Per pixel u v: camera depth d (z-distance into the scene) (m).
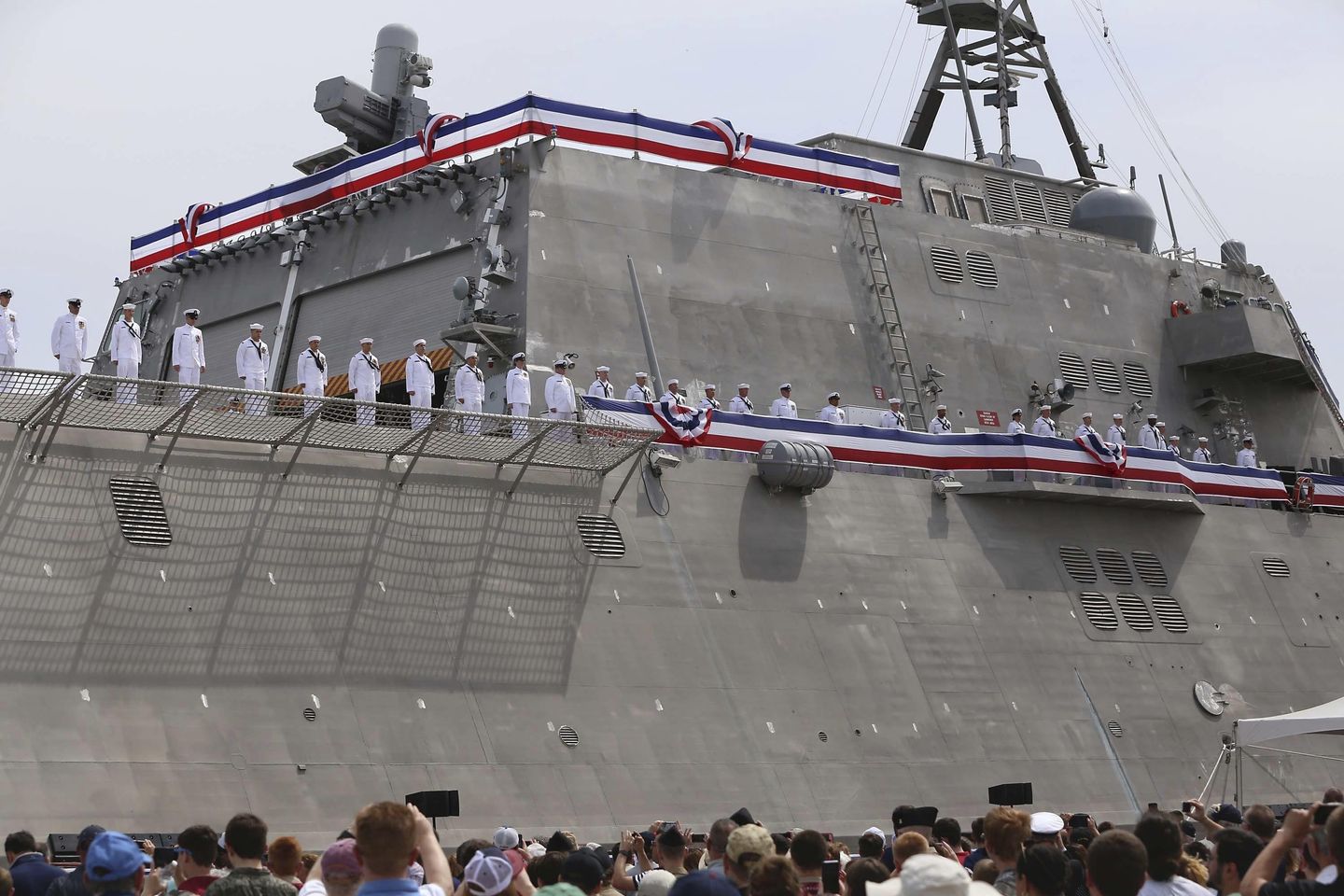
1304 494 37.09
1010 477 32.00
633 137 31.75
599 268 30.08
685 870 16.34
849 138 36.75
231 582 22.95
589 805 24.06
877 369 33.09
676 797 24.92
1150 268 39.00
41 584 21.45
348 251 33.06
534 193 29.80
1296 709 33.47
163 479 23.11
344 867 10.18
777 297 32.25
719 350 31.00
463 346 29.34
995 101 42.19
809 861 12.03
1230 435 37.88
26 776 20.25
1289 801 32.31
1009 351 35.34
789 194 33.53
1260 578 35.25
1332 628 35.53
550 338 28.89
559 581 25.94
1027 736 29.45
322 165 38.22
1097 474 32.91
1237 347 37.34
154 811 20.83
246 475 23.78
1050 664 30.73
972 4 41.78
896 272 34.38
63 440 22.50
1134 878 9.63
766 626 27.67
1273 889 9.56
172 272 36.66
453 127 31.50
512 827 23.19
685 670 26.30
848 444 30.52
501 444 25.72
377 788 22.61
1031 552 32.09
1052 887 10.91
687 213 31.75
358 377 27.34
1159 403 37.47
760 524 28.70
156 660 21.92
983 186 38.97
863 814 26.56
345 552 24.11
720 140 33.09
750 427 29.30
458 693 24.08
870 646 28.62
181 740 21.55
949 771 28.05
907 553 30.28
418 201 31.98
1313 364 40.31
